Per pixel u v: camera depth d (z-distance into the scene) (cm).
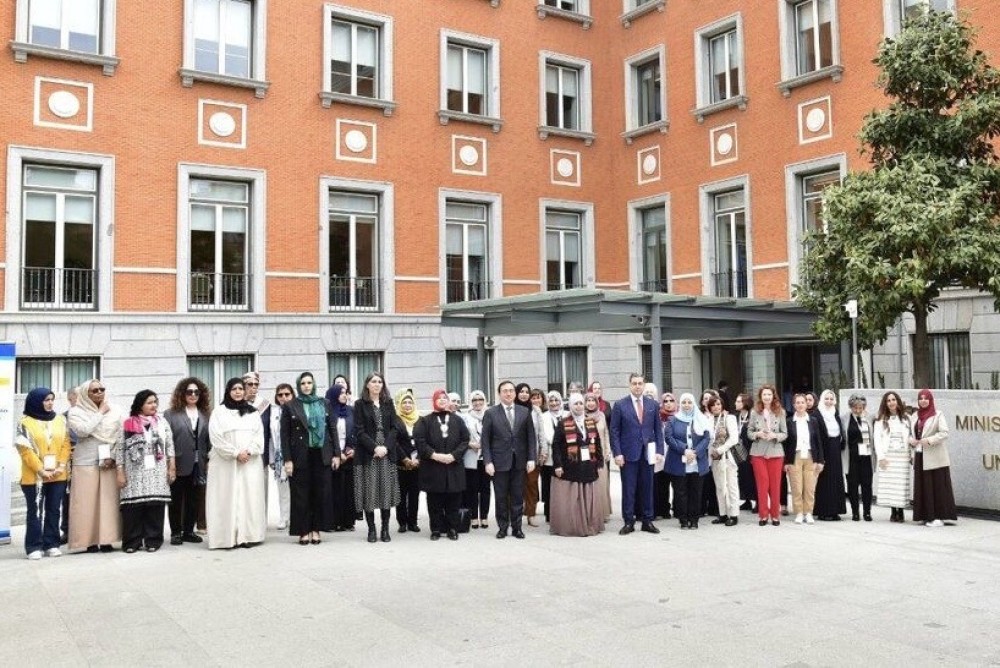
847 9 1675
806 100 1738
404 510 1004
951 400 1083
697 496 1003
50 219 1486
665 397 1070
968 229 1133
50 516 861
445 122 1902
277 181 1691
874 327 1220
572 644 552
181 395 942
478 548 885
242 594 689
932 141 1218
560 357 2066
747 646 546
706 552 853
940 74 1193
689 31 1980
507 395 966
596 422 1033
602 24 2175
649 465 987
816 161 1709
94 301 1505
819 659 520
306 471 916
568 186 2089
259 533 915
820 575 744
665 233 2053
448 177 1905
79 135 1491
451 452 937
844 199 1214
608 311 1286
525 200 2017
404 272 1834
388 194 1819
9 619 623
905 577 735
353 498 1002
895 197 1152
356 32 1828
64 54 1466
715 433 1026
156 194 1561
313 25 1748
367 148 1802
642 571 765
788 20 1780
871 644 549
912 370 1530
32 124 1450
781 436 1018
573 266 2130
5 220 1418
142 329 1516
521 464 960
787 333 1561
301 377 936
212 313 1590
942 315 1500
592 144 2139
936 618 608
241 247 1675
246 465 910
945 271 1169
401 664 517
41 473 845
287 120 1708
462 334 1903
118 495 891
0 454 944
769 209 1802
